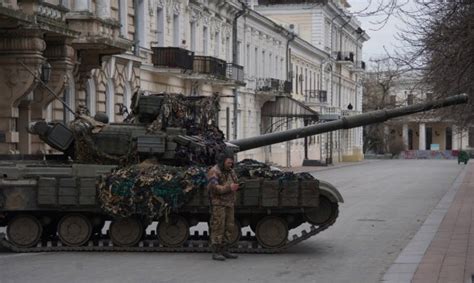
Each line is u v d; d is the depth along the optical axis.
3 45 20.92
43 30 20.95
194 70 36.97
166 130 14.23
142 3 31.75
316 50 66.69
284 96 53.84
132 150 13.95
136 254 13.37
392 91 79.31
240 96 48.09
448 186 35.47
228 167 12.75
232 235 13.51
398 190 32.66
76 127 14.07
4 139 21.55
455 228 17.22
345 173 51.06
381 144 100.81
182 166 14.02
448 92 15.48
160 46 34.06
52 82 22.81
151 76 33.22
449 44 12.99
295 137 16.12
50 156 14.98
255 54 51.38
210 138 14.75
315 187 13.23
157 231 13.59
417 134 108.06
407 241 15.37
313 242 15.21
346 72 82.62
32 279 11.11
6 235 14.16
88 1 25.22
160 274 11.48
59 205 13.30
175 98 14.63
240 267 12.15
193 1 38.03
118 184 13.20
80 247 13.59
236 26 46.62
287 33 57.91
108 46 24.38
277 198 13.20
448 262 12.20
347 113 76.50
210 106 15.05
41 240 13.77
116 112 28.95
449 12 12.55
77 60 24.77
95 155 13.98
